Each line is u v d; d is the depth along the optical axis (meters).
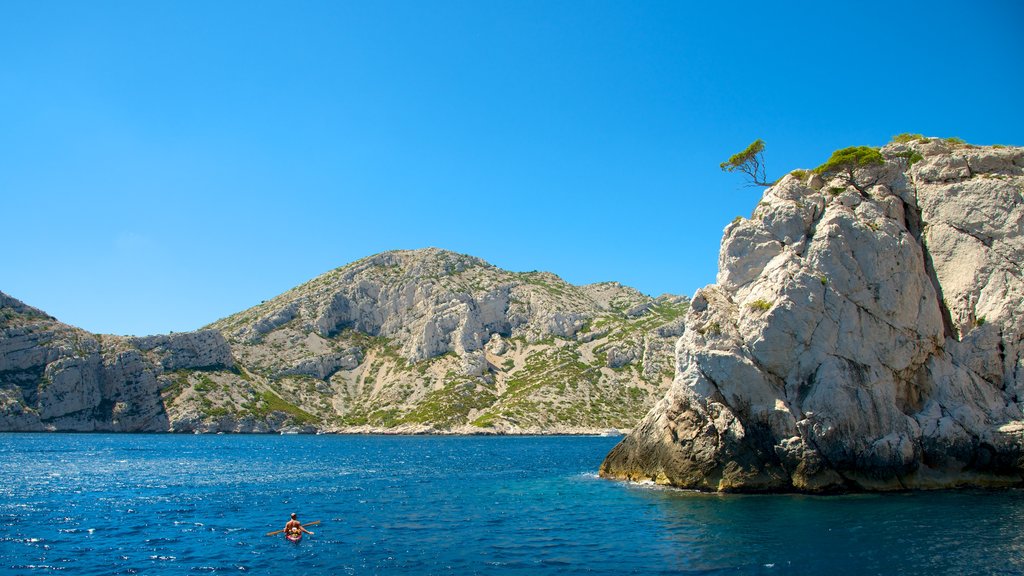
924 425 45.44
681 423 50.03
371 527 37.41
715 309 49.84
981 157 50.44
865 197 51.16
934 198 50.56
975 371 46.78
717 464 47.03
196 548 32.41
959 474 44.81
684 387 50.09
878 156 51.31
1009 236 47.44
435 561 29.41
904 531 33.03
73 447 117.56
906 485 44.19
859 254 47.00
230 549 32.16
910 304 46.44
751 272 51.09
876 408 44.81
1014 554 28.67
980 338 46.75
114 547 32.69
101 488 56.59
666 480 50.75
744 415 46.88
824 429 44.28
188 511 43.94
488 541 33.28
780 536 32.56
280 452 112.88
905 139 56.72
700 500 43.53
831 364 45.19
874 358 45.66
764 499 42.88
